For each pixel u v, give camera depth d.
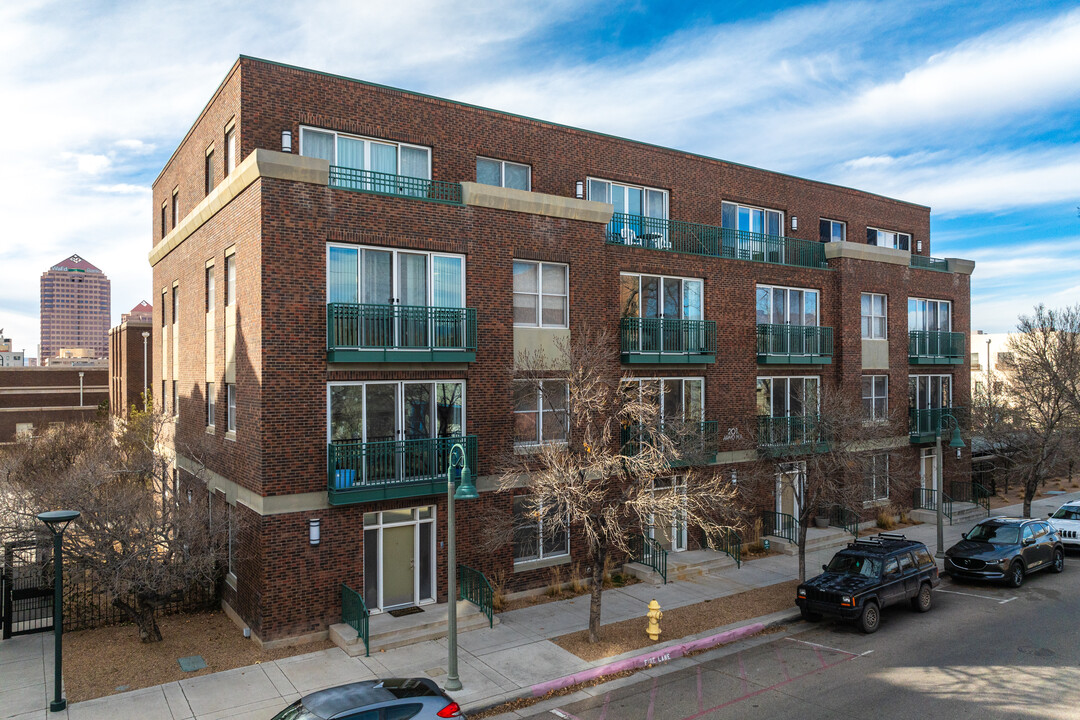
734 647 15.13
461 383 17.53
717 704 12.27
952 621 16.72
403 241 16.58
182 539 15.25
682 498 15.59
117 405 47.03
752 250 24.97
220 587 17.75
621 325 20.66
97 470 17.95
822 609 16.00
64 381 54.81
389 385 16.55
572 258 19.38
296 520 15.16
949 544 24.20
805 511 18.62
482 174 19.59
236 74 16.58
